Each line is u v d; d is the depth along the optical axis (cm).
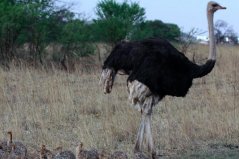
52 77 2252
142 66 1330
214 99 1848
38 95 1962
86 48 2964
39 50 2908
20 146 1240
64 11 3112
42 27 2942
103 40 3145
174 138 1481
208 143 1473
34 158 1218
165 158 1360
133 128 1523
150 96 1343
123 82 2273
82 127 1558
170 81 1344
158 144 1455
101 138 1475
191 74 1371
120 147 1422
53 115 1684
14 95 1972
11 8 2912
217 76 2419
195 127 1580
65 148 1401
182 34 3569
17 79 2236
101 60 3014
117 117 1616
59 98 1889
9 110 1745
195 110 1764
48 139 1466
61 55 2927
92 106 1809
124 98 1955
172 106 1834
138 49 1348
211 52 1410
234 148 1445
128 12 3225
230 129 1548
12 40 2881
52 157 1202
